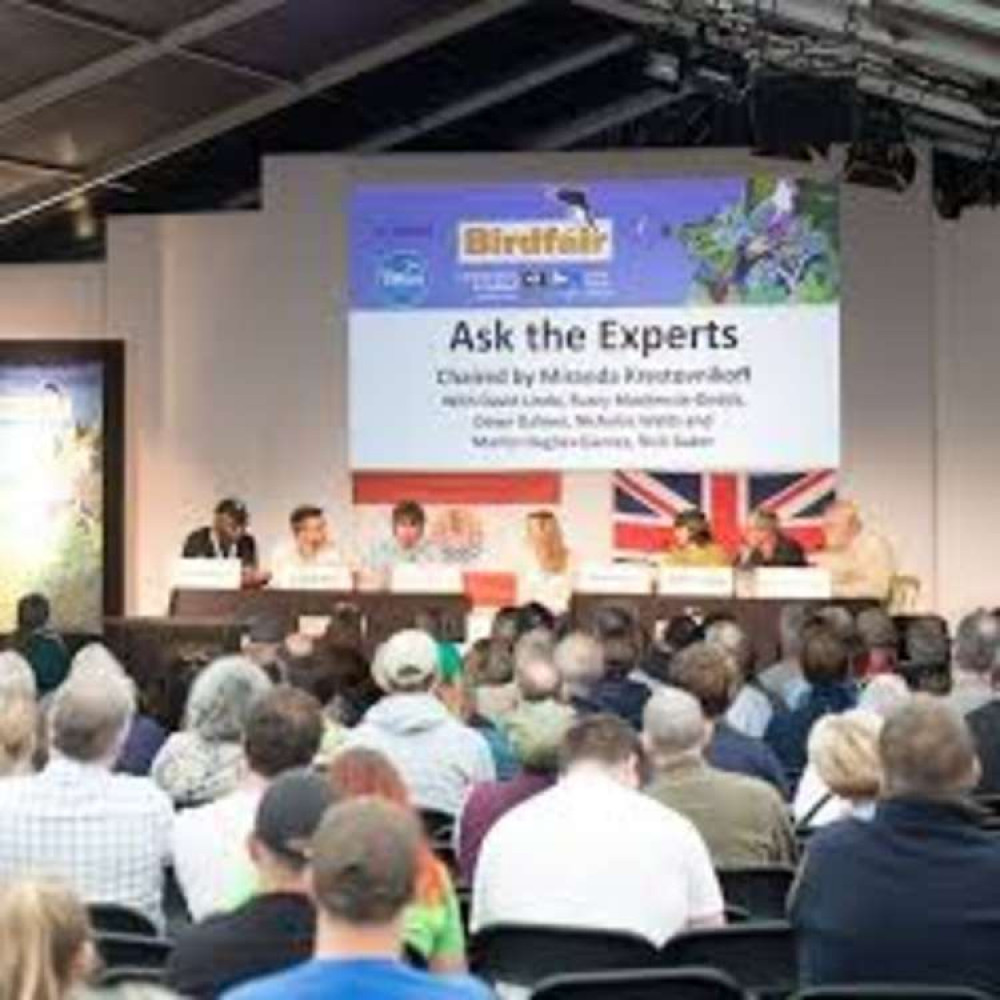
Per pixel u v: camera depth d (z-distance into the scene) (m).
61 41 14.55
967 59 12.59
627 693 8.46
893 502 16.84
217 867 5.47
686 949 4.84
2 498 16.81
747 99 13.47
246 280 17.52
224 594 14.34
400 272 17.08
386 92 17.59
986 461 16.91
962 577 16.95
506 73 17.59
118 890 5.59
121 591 16.83
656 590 14.20
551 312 16.84
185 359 17.66
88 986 3.03
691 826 5.50
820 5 12.63
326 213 17.28
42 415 16.83
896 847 4.56
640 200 16.77
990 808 6.99
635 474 16.77
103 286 18.06
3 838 5.58
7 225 18.22
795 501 16.67
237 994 3.19
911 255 16.72
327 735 7.34
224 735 6.56
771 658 13.80
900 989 3.90
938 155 16.64
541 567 15.02
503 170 16.95
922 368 16.77
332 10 15.19
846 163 14.34
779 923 4.93
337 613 10.49
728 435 16.69
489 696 8.88
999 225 16.81
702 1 13.14
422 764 7.20
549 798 5.41
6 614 16.78
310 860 3.38
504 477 16.91
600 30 16.80
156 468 17.69
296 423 17.36
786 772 8.34
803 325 16.61
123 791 5.64
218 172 18.44
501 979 4.93
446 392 16.98
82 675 5.81
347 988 3.15
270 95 16.66
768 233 16.67
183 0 14.35
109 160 17.09
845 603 13.74
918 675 10.18
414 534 15.58
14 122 15.74
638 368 16.75
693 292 16.72
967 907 4.51
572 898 5.27
